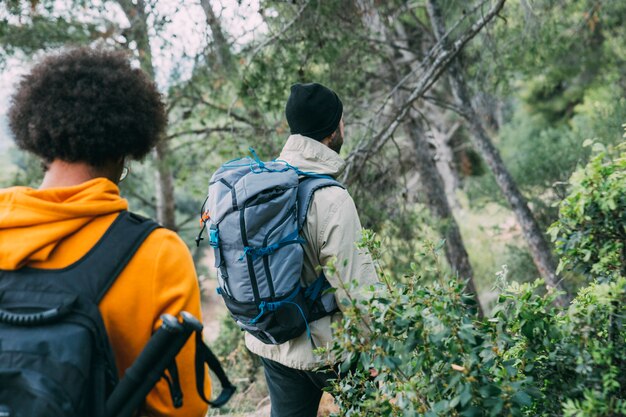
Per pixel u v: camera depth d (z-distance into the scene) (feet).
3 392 3.78
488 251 36.50
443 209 26.35
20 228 4.13
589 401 4.87
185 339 4.08
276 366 7.12
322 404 11.03
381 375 5.92
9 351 3.82
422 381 5.63
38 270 4.09
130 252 4.19
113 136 4.39
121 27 19.17
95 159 4.42
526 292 5.78
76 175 4.41
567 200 5.82
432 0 22.44
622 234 5.68
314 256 6.63
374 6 20.65
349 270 6.41
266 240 6.24
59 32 18.74
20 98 4.42
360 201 19.47
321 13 18.57
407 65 24.68
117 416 3.95
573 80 45.29
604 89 38.75
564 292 5.79
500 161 24.98
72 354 3.83
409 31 25.75
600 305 5.65
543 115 48.83
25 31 18.56
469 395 5.07
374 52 21.84
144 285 4.18
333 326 5.70
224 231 6.38
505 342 5.68
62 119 4.25
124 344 4.17
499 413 5.32
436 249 5.99
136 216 4.45
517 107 51.60
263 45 18.67
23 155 22.18
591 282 6.27
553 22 22.94
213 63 19.07
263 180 6.39
